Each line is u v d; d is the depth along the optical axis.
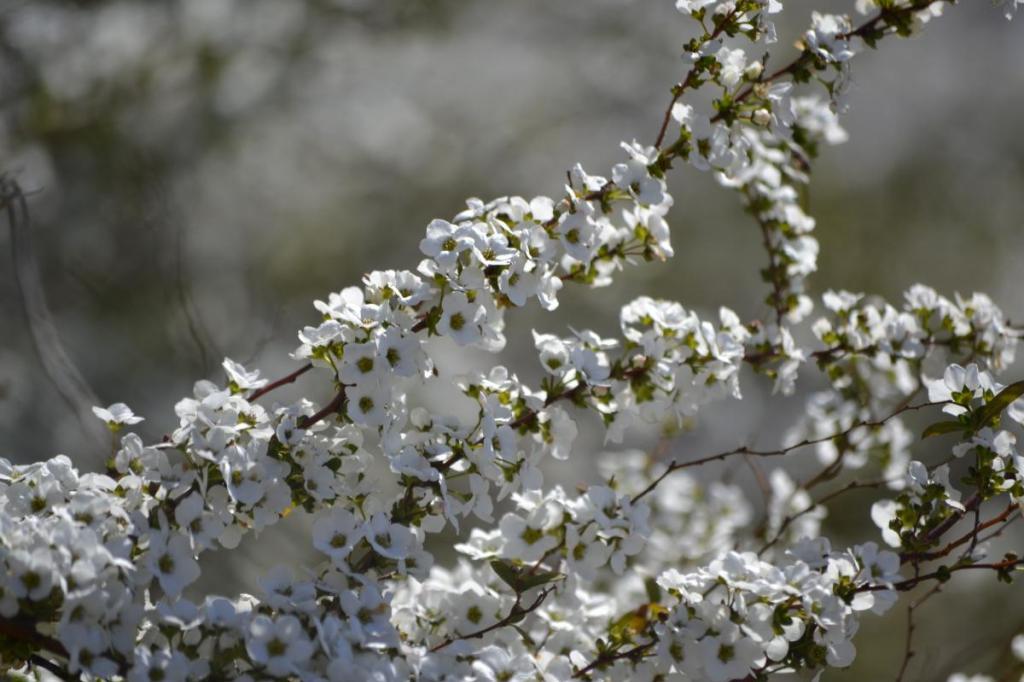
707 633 0.61
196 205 1.17
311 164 1.31
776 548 0.72
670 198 0.64
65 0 1.08
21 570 0.58
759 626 0.61
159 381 0.98
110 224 0.97
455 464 0.62
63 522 0.58
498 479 0.62
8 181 0.71
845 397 0.71
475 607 0.63
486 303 0.62
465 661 0.61
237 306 1.16
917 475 0.62
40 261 0.96
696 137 0.63
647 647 0.62
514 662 0.61
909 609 0.67
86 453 0.90
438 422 0.62
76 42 1.08
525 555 0.63
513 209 0.62
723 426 1.13
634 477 0.74
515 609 0.63
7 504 0.60
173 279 0.81
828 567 0.62
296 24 1.26
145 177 0.97
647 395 0.64
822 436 0.72
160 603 0.59
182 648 0.59
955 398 0.62
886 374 0.71
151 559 0.59
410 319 0.61
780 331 0.67
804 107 0.70
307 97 1.27
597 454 1.09
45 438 0.90
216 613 0.59
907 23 0.64
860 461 0.71
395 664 0.60
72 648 0.58
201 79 1.20
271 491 0.61
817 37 0.63
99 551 0.58
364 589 0.60
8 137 1.02
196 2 1.18
